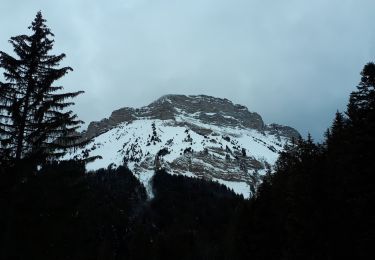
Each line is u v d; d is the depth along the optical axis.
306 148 37.06
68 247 25.34
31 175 23.45
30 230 23.05
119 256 106.94
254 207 50.53
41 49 24.94
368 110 25.98
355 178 26.16
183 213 147.88
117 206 140.50
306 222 31.98
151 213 153.62
